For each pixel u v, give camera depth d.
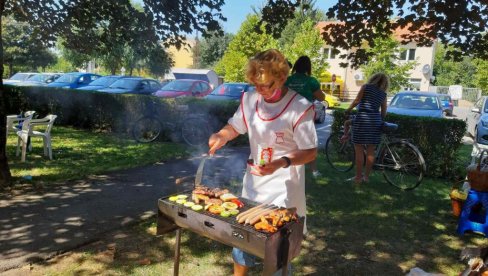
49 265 3.09
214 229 2.11
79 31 7.88
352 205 4.86
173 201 2.34
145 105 9.39
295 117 2.18
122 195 4.92
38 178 5.48
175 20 7.18
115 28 7.72
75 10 7.39
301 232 2.12
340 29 6.13
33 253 3.25
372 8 5.73
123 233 3.76
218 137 2.45
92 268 3.07
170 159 7.23
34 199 4.62
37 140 8.47
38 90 11.27
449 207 4.93
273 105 2.24
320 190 5.46
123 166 6.46
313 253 3.51
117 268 3.08
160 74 31.94
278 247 1.96
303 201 2.41
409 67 23.92
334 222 4.26
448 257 3.51
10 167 5.97
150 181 5.62
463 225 4.02
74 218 4.07
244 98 2.42
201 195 2.38
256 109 2.31
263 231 1.92
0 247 3.35
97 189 5.13
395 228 4.15
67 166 6.26
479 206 4.12
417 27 5.80
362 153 5.79
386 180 6.03
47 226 3.84
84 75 17.72
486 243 3.83
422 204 5.01
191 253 3.40
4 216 4.05
